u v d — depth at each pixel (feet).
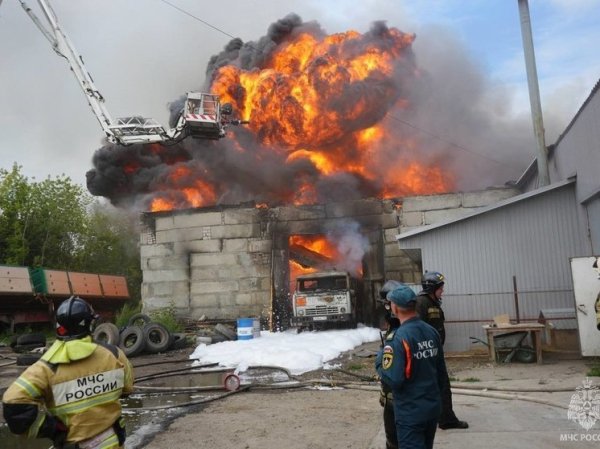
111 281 94.17
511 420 19.97
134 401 29.63
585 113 40.29
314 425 21.45
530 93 57.00
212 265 78.48
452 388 27.07
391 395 13.87
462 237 45.24
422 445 11.80
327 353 43.98
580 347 34.83
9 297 70.79
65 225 111.34
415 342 12.06
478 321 41.98
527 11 58.54
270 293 75.92
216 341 59.72
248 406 26.21
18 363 46.93
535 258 44.24
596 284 34.78
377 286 73.72
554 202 44.73
